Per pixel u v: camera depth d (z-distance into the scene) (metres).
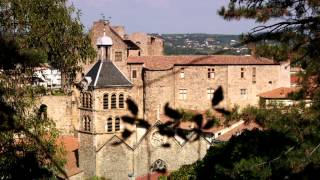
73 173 64.44
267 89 94.69
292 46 23.19
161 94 90.06
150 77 88.69
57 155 34.94
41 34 37.62
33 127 33.66
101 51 69.94
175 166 66.69
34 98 34.81
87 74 69.06
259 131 35.59
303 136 23.91
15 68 32.84
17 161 32.47
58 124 80.12
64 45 40.12
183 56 93.25
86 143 67.31
